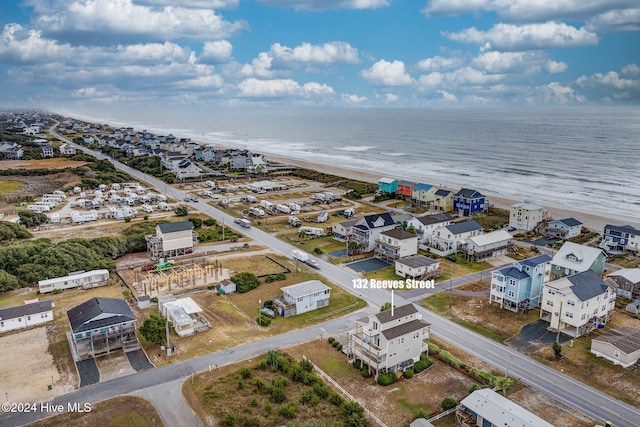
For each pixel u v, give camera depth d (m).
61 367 50.88
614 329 60.22
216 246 93.94
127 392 46.25
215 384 47.47
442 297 69.94
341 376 49.62
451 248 89.06
